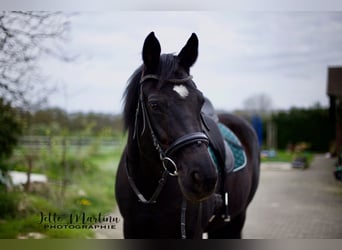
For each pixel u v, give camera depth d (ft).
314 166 35.81
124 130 6.57
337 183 26.21
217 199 7.31
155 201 6.25
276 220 16.75
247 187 9.04
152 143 5.69
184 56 5.76
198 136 5.21
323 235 14.53
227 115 10.67
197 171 4.98
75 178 23.30
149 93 5.52
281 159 41.93
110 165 29.66
